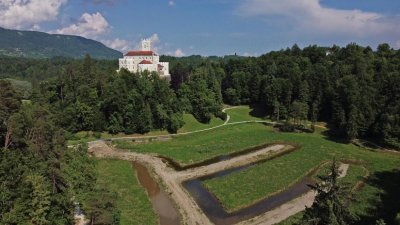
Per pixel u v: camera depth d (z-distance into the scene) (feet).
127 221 225.56
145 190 281.13
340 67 553.23
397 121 398.42
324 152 376.27
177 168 337.31
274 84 532.32
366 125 419.54
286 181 294.87
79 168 260.83
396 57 588.09
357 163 350.64
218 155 375.04
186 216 238.89
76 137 426.10
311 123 493.77
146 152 384.88
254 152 383.24
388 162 352.49
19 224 177.58
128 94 453.17
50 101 478.18
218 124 504.02
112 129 444.14
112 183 291.79
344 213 130.41
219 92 548.31
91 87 475.31
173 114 463.01
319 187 135.74
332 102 472.44
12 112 273.54
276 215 237.25
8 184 193.67
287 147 399.44
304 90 509.35
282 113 518.78
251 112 574.97
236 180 296.92
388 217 229.66
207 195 273.54
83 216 213.25
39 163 228.02
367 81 482.28
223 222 230.68
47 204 189.16
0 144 254.47
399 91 431.02
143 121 444.55
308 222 131.13
